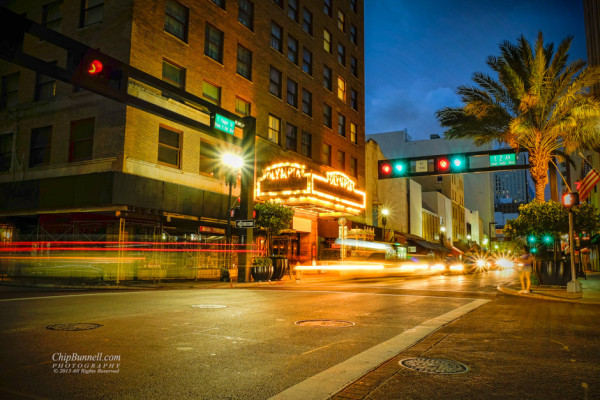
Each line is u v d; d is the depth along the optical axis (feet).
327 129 119.55
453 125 82.17
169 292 50.96
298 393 14.84
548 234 63.05
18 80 77.56
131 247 65.41
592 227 61.46
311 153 112.16
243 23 91.66
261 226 76.95
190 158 75.82
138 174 65.51
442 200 232.32
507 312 36.37
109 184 60.64
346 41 132.98
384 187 155.53
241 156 69.82
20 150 74.23
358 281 81.51
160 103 69.87
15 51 34.47
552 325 29.50
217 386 15.78
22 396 14.39
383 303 41.70
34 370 17.34
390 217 159.43
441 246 200.95
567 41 69.62
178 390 15.29
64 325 26.81
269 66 97.86
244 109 90.43
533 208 63.72
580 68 68.90
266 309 36.04
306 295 48.49
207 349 21.49
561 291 54.24
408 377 16.78
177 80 74.84
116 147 64.39
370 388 15.37
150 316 31.14
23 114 74.69
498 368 18.24
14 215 71.05
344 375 17.01
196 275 71.51
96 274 64.34
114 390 15.21
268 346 22.36
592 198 140.46
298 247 111.86
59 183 65.46
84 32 69.87
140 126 66.59
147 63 68.08
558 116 70.49
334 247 116.37
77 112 69.15
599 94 85.92
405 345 22.65
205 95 80.74
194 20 78.02
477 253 251.60
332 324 29.09
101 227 67.77
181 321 29.25
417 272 121.08
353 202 105.50
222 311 34.40
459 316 33.58
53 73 36.99
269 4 98.94
